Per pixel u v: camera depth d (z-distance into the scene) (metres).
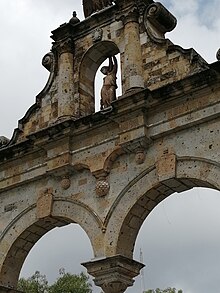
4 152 28.52
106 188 25.19
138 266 24.45
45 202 26.89
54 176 27.05
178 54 25.06
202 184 23.59
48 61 29.44
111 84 27.94
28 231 27.50
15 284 27.72
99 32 27.97
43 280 56.38
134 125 24.69
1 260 27.53
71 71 28.19
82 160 26.12
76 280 56.78
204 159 23.02
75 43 28.86
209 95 23.50
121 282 23.75
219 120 23.20
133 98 24.50
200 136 23.47
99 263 23.95
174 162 23.66
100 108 27.81
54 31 28.98
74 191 26.27
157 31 27.14
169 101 24.27
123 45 26.94
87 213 25.45
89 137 26.33
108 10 27.78
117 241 24.19
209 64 22.83
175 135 24.14
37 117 28.94
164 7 26.73
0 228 28.16
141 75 25.62
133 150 24.80
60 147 26.77
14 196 28.34
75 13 29.28
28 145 27.77
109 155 25.33
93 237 24.84
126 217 24.30
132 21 26.52
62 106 27.41
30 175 27.83
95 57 28.61
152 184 24.02
